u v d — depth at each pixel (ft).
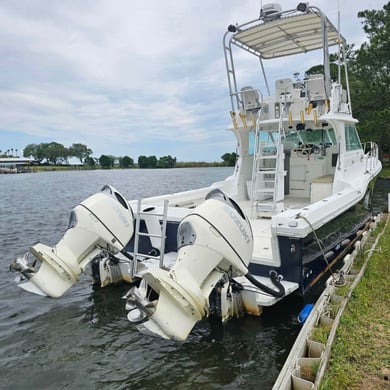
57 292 13.71
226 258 11.63
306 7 20.17
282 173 20.35
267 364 11.19
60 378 10.79
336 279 14.42
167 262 15.80
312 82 20.13
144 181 110.73
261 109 21.20
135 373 10.93
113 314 14.69
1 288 17.79
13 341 12.89
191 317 10.47
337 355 9.56
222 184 23.79
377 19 72.28
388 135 68.85
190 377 10.66
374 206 39.70
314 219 13.74
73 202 55.57
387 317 11.60
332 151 23.48
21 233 31.07
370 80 74.69
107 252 15.94
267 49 26.61
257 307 12.99
